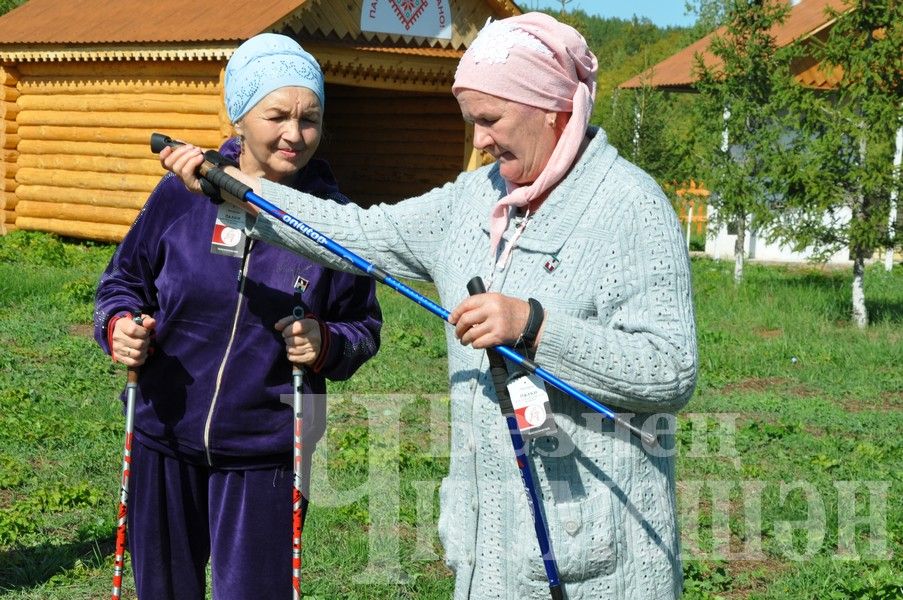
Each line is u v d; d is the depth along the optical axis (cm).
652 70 2741
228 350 418
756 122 1967
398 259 382
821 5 2636
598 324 334
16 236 2033
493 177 363
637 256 328
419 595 608
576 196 335
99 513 704
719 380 1234
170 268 425
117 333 415
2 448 825
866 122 1591
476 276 336
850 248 1647
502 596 346
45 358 1150
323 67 1891
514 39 326
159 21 1892
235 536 421
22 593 588
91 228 2052
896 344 1437
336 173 2561
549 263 335
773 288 1966
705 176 2017
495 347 325
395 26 1920
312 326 410
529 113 329
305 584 609
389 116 2466
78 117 2038
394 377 1125
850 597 627
